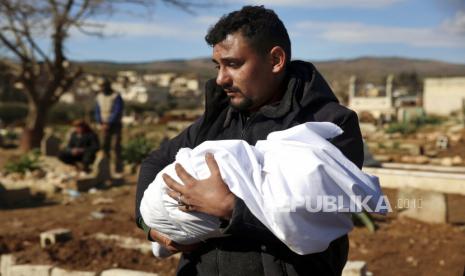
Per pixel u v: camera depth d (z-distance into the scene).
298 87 2.04
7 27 19.36
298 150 1.79
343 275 4.91
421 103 54.50
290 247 1.78
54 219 8.45
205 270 2.09
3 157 18.19
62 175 11.77
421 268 5.89
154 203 2.00
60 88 22.00
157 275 5.26
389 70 194.38
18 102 59.06
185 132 2.37
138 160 13.95
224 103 2.24
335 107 2.03
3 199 10.00
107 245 6.54
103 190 11.15
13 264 6.00
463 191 9.19
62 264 5.90
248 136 2.08
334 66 175.75
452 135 20.55
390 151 16.94
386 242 6.80
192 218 1.92
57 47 20.56
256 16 2.00
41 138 21.39
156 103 76.56
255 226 1.81
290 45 2.09
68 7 19.31
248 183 1.78
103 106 13.30
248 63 1.99
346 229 1.84
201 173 1.89
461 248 6.46
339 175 1.76
